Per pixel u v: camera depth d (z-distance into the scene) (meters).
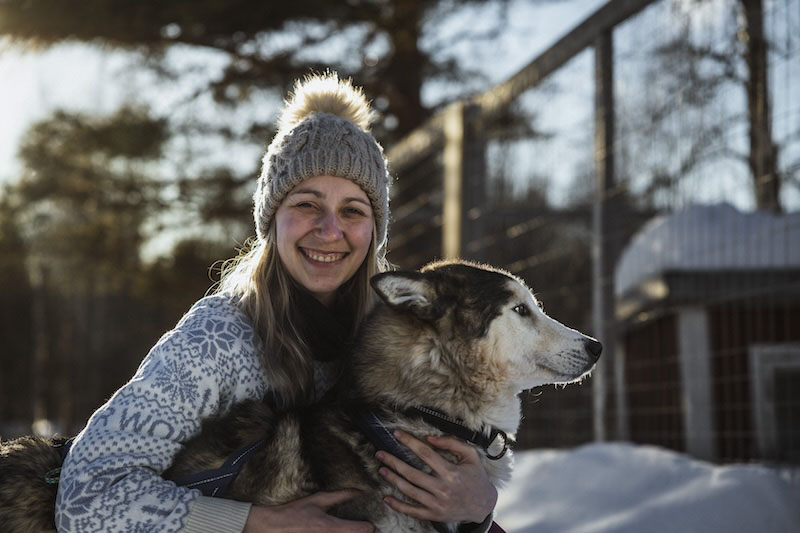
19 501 2.42
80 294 25.52
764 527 3.71
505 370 2.86
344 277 2.81
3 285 27.11
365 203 2.79
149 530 2.19
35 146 14.46
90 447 2.25
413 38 13.98
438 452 2.68
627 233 7.75
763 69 4.23
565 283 6.67
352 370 2.78
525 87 5.82
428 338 2.77
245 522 2.28
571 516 4.31
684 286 6.10
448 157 6.78
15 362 28.61
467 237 6.43
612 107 5.11
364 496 2.54
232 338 2.54
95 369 25.94
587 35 5.18
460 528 2.65
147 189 14.53
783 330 5.84
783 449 5.37
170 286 14.77
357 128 2.82
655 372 6.58
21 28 12.05
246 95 14.61
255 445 2.47
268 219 2.80
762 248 5.64
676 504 4.01
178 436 2.37
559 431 6.39
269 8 13.12
